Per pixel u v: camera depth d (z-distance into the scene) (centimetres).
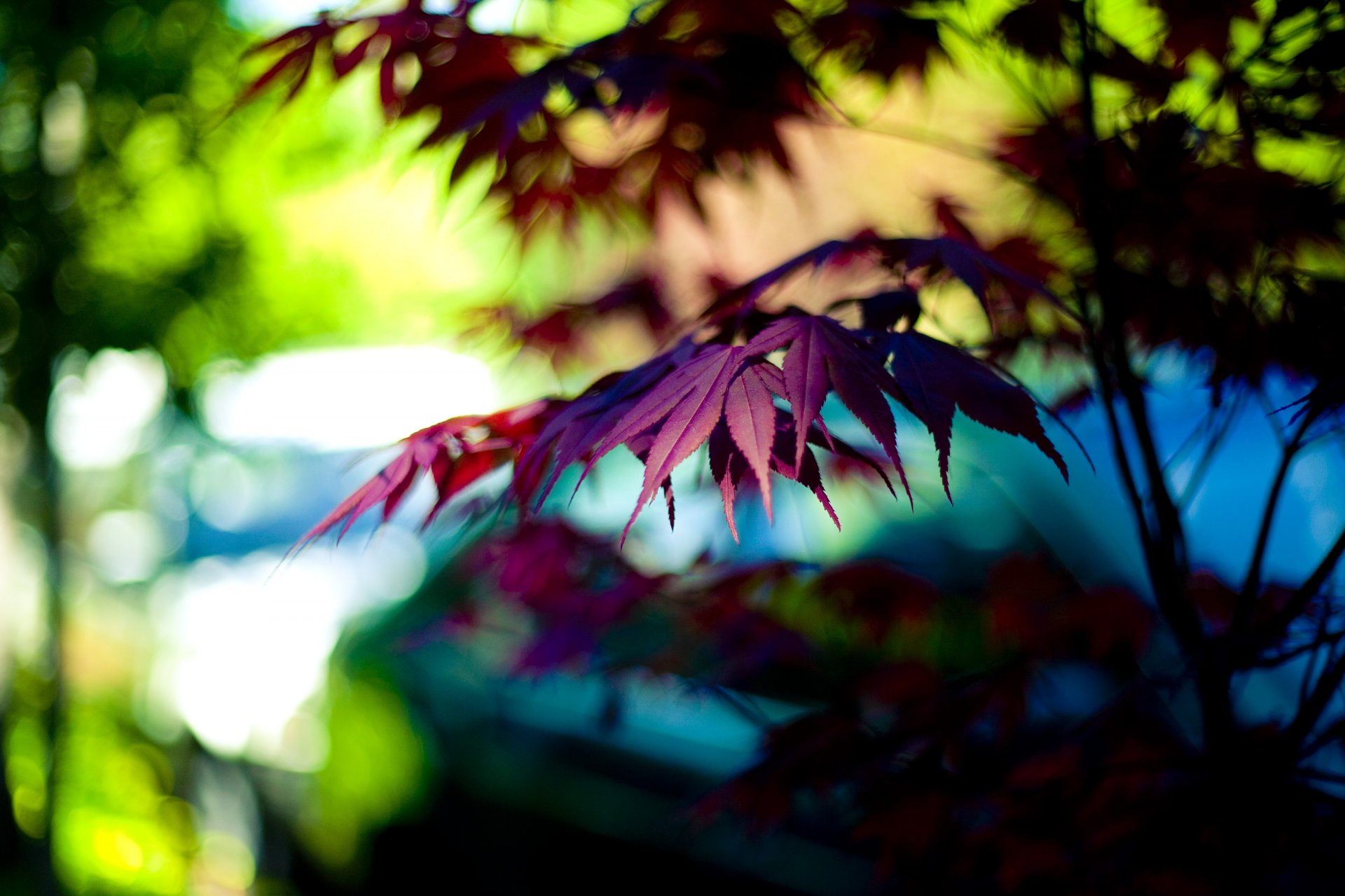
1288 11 116
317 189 316
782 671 259
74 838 318
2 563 329
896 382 90
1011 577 178
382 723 331
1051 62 135
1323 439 149
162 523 566
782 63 137
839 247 112
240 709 378
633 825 276
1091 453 254
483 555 197
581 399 113
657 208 163
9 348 282
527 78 127
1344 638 122
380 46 134
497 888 313
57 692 291
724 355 93
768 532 263
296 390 529
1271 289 130
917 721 152
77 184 283
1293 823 123
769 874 249
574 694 303
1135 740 152
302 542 115
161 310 292
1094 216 129
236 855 379
